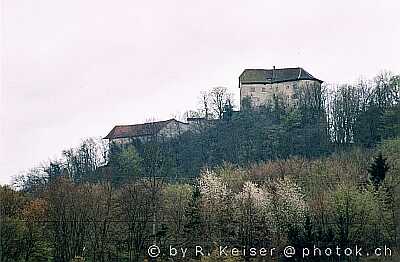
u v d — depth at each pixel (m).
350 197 104.56
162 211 110.12
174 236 104.44
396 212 105.50
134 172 147.12
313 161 148.25
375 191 107.81
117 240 103.62
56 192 104.25
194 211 105.75
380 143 157.75
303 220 108.00
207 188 118.81
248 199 109.56
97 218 104.00
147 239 103.38
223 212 107.88
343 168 135.12
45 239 97.62
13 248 90.88
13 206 100.12
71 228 101.31
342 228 101.19
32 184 138.75
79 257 94.88
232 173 143.75
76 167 162.12
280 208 109.19
